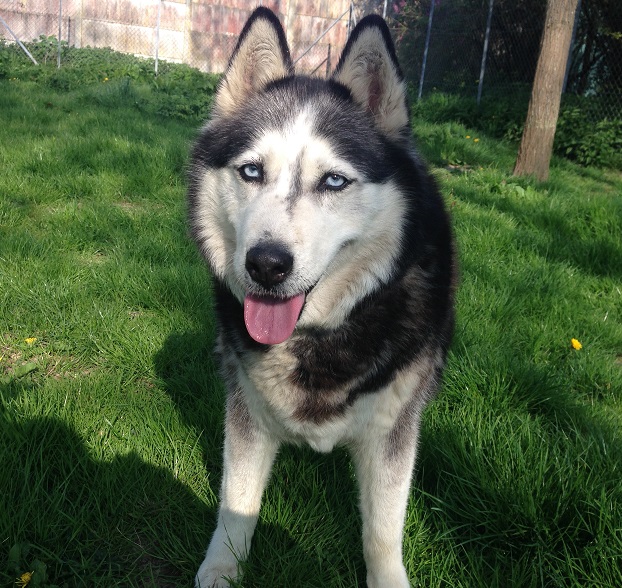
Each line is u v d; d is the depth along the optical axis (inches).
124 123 84.2
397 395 20.8
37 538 20.9
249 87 23.7
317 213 19.8
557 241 52.5
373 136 21.8
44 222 48.3
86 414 26.8
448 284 23.2
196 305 37.3
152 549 21.8
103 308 36.1
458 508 22.9
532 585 19.7
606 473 23.7
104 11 180.4
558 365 34.5
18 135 71.2
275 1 185.5
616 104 112.4
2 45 149.1
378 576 20.5
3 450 22.9
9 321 34.5
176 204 55.0
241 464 21.7
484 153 91.4
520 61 132.0
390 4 171.0
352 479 25.3
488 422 27.0
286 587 20.2
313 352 20.6
